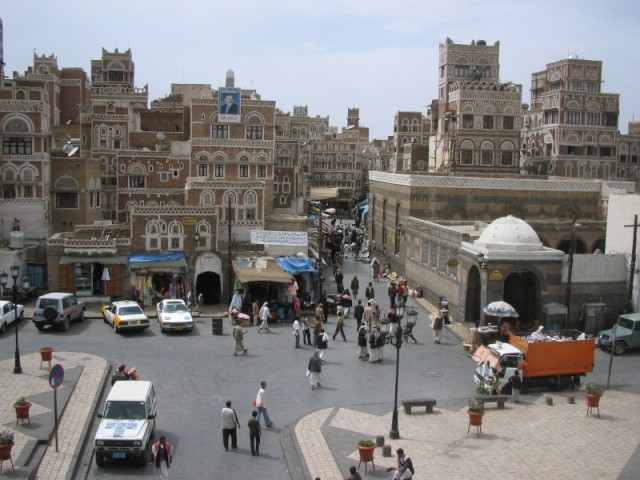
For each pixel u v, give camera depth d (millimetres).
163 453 21156
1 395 28891
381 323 36469
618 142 109625
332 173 150375
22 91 55219
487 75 83875
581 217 64312
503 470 22875
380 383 32500
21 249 50219
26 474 21453
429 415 28297
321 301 46906
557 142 95750
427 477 22250
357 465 23172
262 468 23266
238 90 64750
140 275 47812
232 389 31156
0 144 55281
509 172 77500
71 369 32781
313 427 26672
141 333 40531
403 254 61531
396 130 124562
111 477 22234
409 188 61094
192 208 48906
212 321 40906
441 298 48000
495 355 31859
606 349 38469
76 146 66438
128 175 74812
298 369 34281
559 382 31891
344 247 79062
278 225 58406
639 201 43469
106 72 108875
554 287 41469
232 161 65438
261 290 48219
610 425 27234
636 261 42219
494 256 40312
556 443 25328
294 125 145625
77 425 26156
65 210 61156
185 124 82625
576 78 98562
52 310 39781
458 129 76500
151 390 25484
